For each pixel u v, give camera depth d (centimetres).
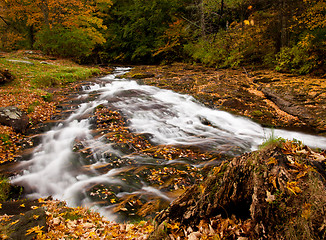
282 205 156
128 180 489
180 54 2147
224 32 1931
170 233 214
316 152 187
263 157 191
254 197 175
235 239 177
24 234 264
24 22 2356
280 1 1477
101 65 2153
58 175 516
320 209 138
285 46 1416
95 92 1148
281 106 970
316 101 905
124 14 2422
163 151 629
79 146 641
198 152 636
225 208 200
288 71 1334
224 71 1596
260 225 164
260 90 1152
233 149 651
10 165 552
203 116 927
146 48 2308
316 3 1184
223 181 207
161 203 414
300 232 140
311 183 151
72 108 920
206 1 1869
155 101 1057
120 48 2525
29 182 488
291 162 174
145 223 338
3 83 1048
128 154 608
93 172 524
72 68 1552
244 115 931
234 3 1797
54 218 314
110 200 422
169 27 2222
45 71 1365
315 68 1203
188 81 1344
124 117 847
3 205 390
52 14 1941
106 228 318
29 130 730
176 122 866
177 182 484
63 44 1927
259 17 1708
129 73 1662
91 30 2038
